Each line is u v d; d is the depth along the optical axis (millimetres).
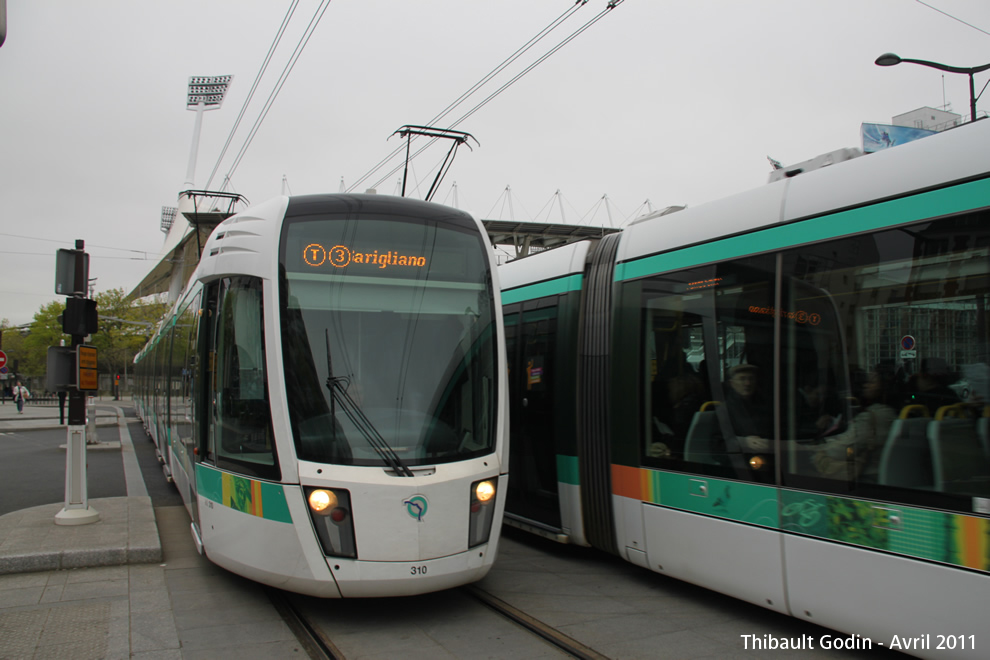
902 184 4180
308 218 5578
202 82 76688
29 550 6449
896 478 4023
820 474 4430
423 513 4938
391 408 5156
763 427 4824
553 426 7008
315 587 4906
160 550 6738
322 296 5367
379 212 5750
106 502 8945
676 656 4512
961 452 3746
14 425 27406
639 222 6453
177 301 10180
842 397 4363
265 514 5109
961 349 3803
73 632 4914
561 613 5348
